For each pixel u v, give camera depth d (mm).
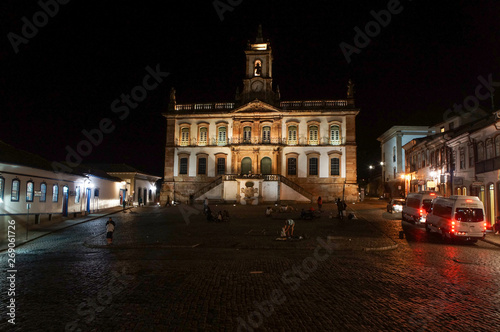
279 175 46500
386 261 13016
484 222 17828
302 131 50781
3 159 20312
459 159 29719
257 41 54500
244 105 51188
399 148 55656
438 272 11305
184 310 7539
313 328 6637
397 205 32438
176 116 53031
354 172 49375
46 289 9141
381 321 7020
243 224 24953
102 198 37438
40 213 24625
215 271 11164
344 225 24344
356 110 49625
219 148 52031
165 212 35719
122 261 12922
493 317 7316
